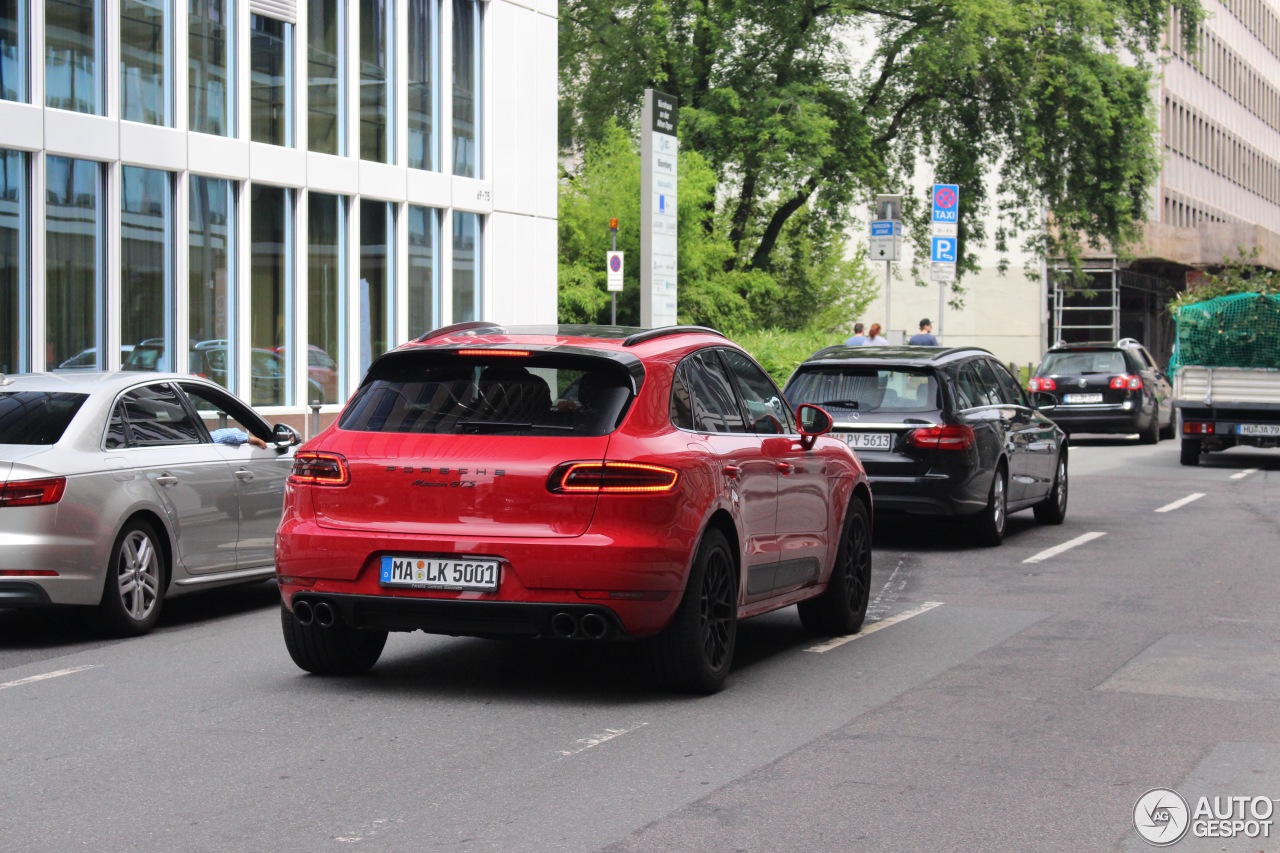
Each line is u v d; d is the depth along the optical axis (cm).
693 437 740
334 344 2381
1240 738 656
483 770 593
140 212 2008
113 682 780
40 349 1847
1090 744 644
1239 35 8869
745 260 4097
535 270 2864
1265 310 2372
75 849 487
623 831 509
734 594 763
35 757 614
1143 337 6556
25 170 1841
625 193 3653
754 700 735
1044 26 3731
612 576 683
